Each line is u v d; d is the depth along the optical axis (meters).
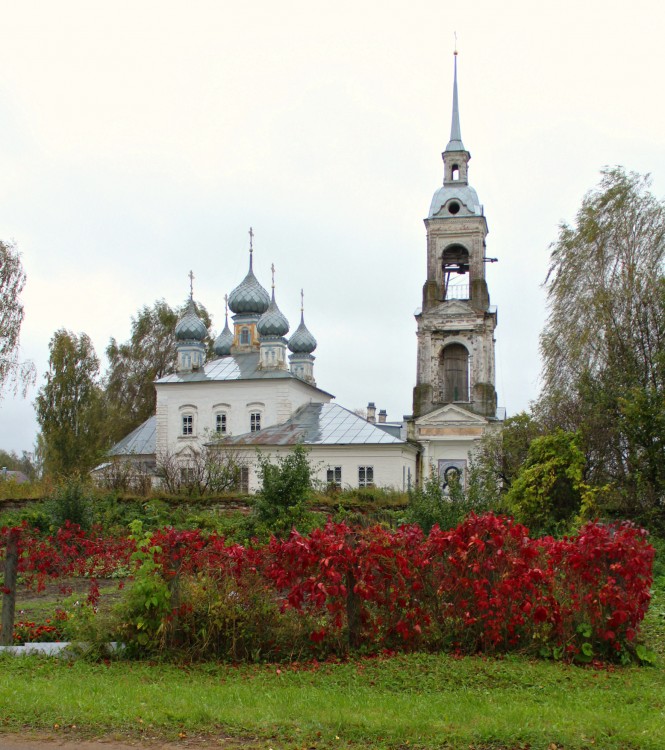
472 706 10.82
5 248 56.41
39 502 40.84
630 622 14.00
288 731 9.78
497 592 14.07
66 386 79.69
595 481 31.23
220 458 50.44
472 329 65.81
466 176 69.12
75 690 11.73
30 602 21.17
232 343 77.25
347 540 14.46
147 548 14.50
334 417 61.84
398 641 14.41
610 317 35.66
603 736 9.48
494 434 49.00
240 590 14.33
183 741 9.62
